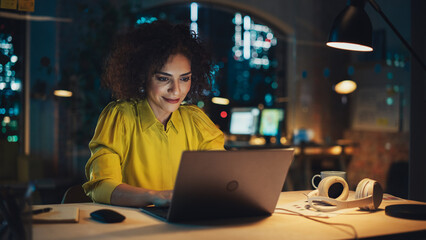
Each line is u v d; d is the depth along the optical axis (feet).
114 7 20.52
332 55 23.52
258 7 24.64
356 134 21.59
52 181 18.75
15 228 3.82
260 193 4.61
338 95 22.99
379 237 4.04
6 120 17.99
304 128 24.63
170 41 5.68
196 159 4.09
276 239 3.87
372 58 20.43
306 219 4.66
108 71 6.28
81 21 20.88
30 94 19.01
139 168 5.89
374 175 20.01
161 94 5.68
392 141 19.36
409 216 4.70
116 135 5.72
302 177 21.20
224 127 24.99
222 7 24.79
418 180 8.81
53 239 3.80
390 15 17.26
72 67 20.39
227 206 4.53
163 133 5.97
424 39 8.73
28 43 18.92
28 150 18.56
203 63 6.50
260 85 29.22
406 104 18.69
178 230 4.14
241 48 29.66
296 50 25.46
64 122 20.36
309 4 24.82
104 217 4.39
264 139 21.17
